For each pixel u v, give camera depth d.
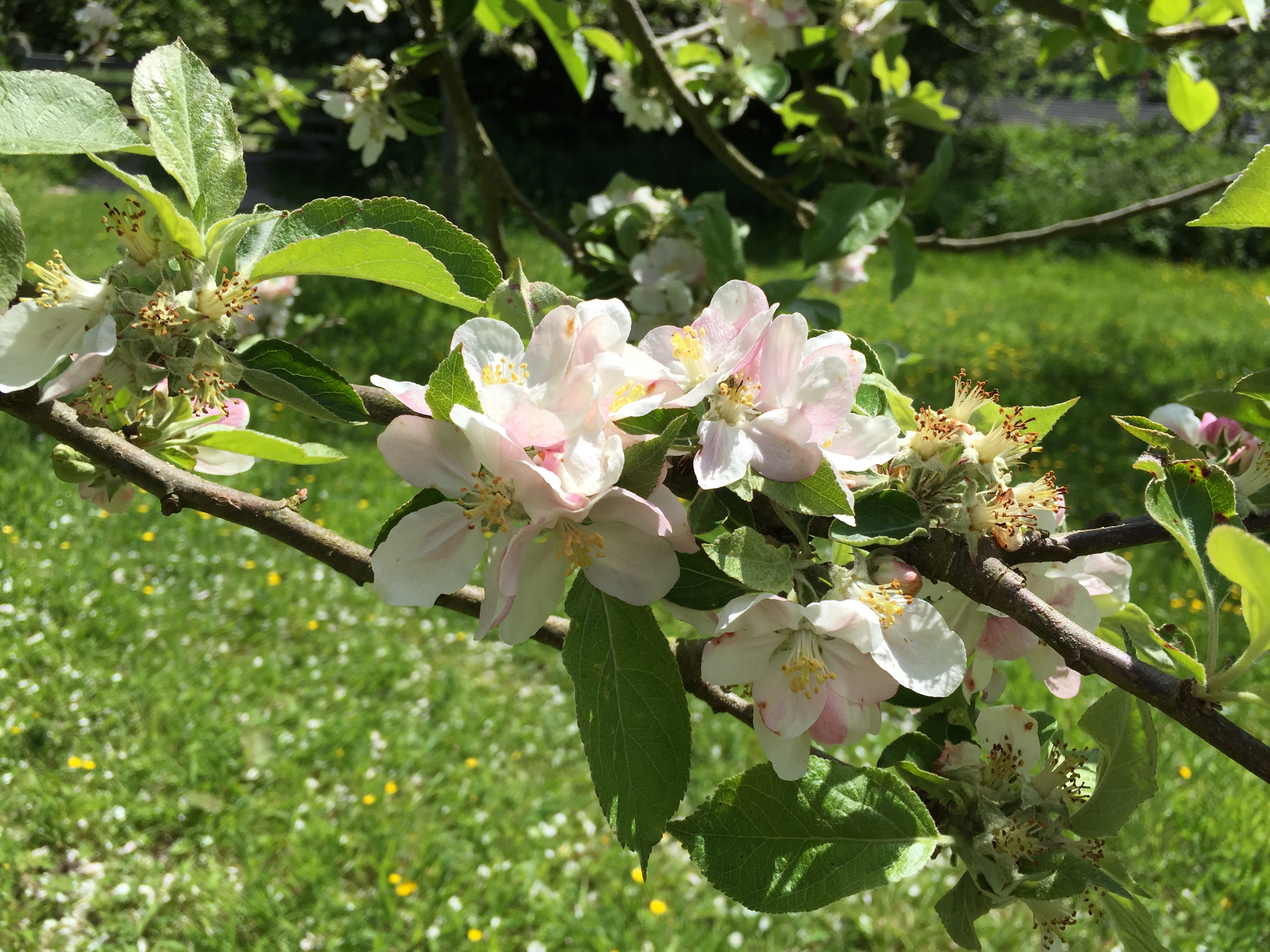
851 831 0.90
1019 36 18.17
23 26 4.54
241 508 0.99
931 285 14.04
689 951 3.30
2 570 4.56
